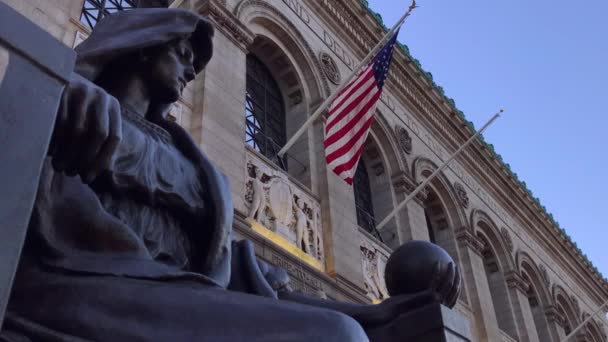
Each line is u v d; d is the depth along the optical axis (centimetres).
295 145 1586
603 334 3159
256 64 1661
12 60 176
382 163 1948
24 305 198
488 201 2570
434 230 2186
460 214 2205
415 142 2173
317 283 1237
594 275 3319
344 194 1534
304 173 1518
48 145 180
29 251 210
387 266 382
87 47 280
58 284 199
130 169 260
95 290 198
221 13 1388
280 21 1658
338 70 1809
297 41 1691
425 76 2375
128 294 197
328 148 1210
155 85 304
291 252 1266
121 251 221
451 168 2364
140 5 1305
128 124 273
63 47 191
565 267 3086
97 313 193
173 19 307
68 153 191
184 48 312
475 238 2202
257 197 1237
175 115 1138
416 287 360
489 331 1952
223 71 1303
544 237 2942
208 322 193
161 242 263
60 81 186
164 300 197
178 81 307
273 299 205
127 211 256
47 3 974
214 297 200
